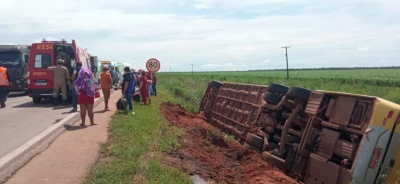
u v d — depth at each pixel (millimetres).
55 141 9836
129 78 15211
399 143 8008
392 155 7988
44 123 12914
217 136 11914
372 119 7887
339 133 8555
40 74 19016
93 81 12227
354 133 8156
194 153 9141
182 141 9859
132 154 8172
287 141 10234
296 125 10445
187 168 7852
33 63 19094
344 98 8719
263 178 8539
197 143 10492
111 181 6570
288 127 10156
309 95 10047
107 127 11750
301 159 9375
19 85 26297
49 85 19031
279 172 9242
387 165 7969
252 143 11508
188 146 9617
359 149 7848
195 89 32875
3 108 17969
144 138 9523
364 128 7977
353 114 8352
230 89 17125
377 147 7887
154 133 10336
